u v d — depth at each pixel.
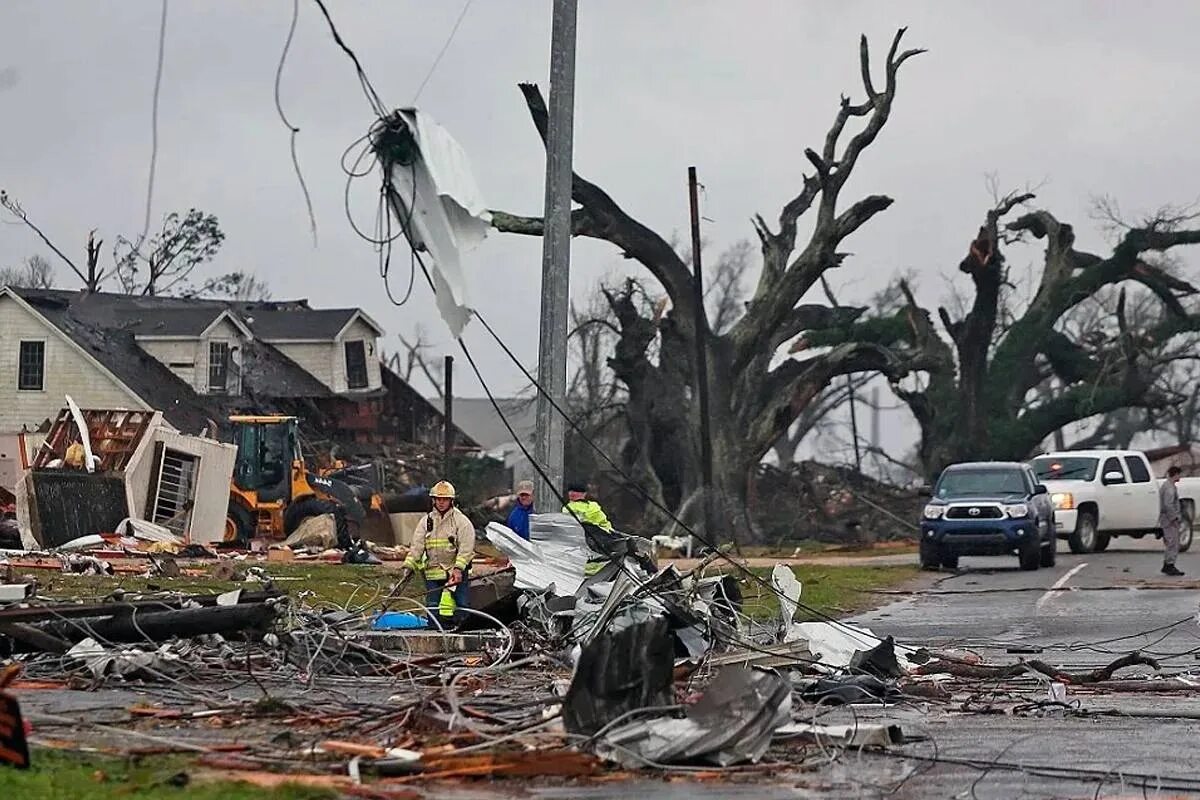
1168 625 41.25
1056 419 123.31
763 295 103.81
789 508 114.69
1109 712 24.27
